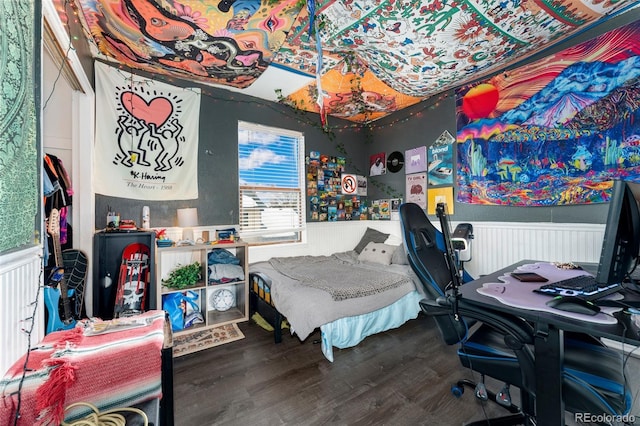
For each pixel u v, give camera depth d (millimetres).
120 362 901
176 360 2049
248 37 2064
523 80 2521
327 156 4051
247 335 2477
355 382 1759
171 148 2805
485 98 2814
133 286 2195
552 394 930
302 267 2996
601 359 1093
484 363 1193
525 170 2545
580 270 1604
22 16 894
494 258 2764
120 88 2504
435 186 3377
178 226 2799
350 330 2076
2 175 771
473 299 1125
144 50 2221
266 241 3566
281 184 3691
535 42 2234
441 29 2035
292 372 1878
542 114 2414
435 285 1352
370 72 2805
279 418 1453
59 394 764
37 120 1043
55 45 1455
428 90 3109
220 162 3164
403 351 2152
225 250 2943
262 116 3488
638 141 1937
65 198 1804
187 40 2082
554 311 942
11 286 857
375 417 1454
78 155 2082
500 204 2725
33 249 1004
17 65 860
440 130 3311
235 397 1623
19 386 756
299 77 2910
